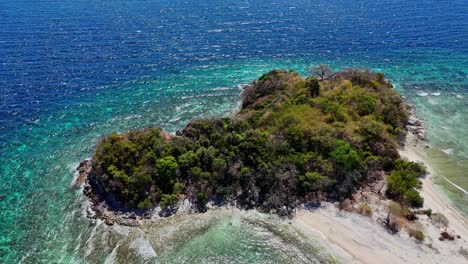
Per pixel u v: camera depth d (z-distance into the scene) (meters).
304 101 59.81
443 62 93.88
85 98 76.44
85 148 60.09
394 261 37.47
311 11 149.00
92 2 167.12
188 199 46.59
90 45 106.00
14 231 43.78
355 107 59.28
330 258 38.06
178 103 74.50
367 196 46.03
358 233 40.91
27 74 86.00
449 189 47.72
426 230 40.94
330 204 45.16
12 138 62.81
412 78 84.88
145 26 126.12
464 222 42.34
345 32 119.44
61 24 126.62
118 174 46.50
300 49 104.88
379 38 113.12
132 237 41.91
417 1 163.12
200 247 40.16
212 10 151.50
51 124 67.06
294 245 39.88
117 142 50.44
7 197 49.34
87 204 47.44
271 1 170.12
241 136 51.47
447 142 58.94
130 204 45.75
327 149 49.06
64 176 53.25
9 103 73.62
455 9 145.00
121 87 81.44
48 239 42.50
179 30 121.88
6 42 106.50
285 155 48.94
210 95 77.56
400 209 43.34
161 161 47.75
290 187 46.50
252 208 45.41
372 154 51.34
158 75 87.50
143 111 71.62
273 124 55.12
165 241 41.16
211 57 98.88
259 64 94.31
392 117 59.91
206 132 54.91
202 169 49.06
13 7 152.88
